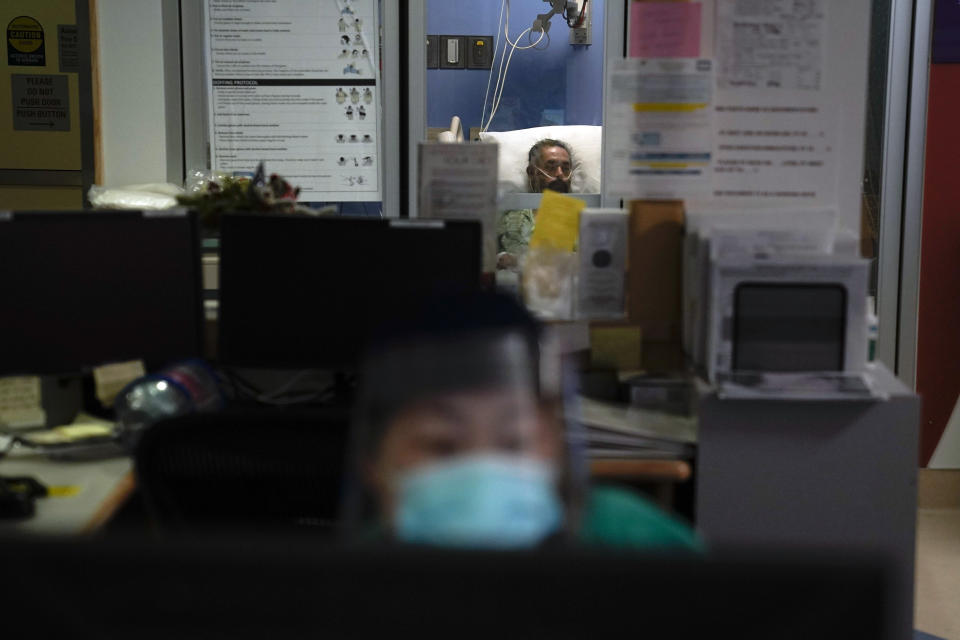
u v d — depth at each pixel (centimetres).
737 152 223
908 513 198
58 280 220
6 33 392
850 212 225
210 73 405
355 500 68
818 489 198
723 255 203
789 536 198
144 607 41
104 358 222
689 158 223
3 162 400
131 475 188
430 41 416
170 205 365
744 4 219
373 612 41
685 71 220
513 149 418
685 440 198
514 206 416
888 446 197
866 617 41
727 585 41
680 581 41
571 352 225
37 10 392
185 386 204
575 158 419
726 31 220
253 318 231
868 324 215
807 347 198
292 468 147
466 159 234
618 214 229
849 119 222
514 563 41
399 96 412
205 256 284
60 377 219
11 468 193
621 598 41
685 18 218
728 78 221
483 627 41
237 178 388
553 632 41
